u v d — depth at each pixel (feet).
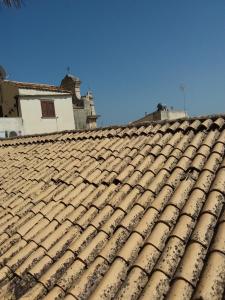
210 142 17.76
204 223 11.69
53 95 103.60
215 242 10.54
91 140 26.50
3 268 13.94
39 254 14.14
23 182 23.52
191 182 14.82
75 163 22.97
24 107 97.45
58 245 14.19
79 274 12.06
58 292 11.43
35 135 36.63
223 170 14.46
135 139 22.90
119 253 11.94
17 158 30.48
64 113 106.22
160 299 9.61
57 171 22.88
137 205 14.60
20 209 19.39
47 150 28.84
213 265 9.73
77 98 123.34
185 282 9.69
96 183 18.76
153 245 11.72
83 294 10.96
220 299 8.82
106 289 10.66
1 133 91.35
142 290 10.13
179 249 11.16
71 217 16.03
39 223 16.70
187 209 12.79
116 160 20.61
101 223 14.69
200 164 15.93
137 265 11.03
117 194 16.28
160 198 14.37
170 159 17.54
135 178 17.28
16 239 16.24
